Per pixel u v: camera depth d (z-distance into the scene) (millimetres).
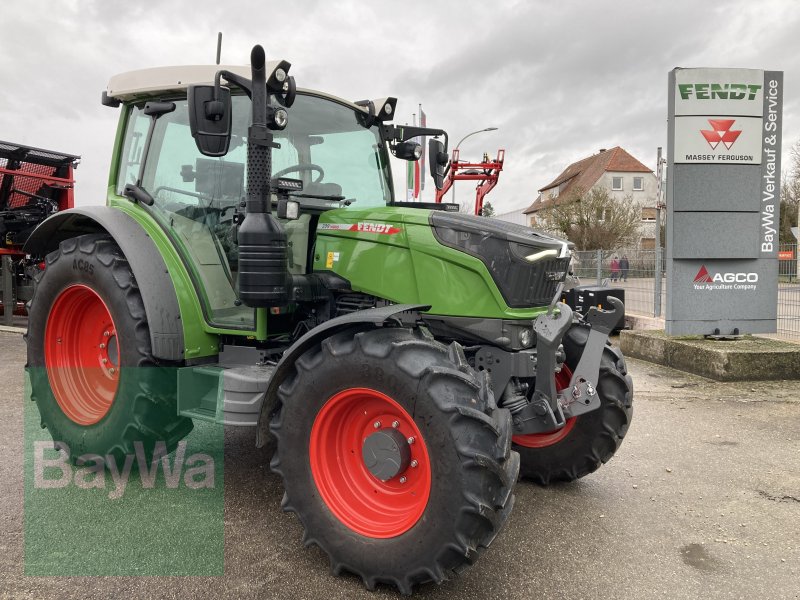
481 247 2977
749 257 7668
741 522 3232
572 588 2574
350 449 2768
